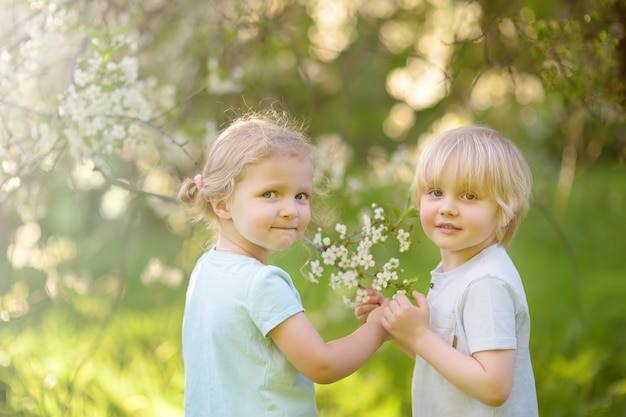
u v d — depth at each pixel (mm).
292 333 1891
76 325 4922
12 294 3811
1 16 3352
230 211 2037
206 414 1979
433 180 2061
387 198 3719
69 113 2840
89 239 5215
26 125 3166
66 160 3807
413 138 6387
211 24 4227
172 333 4730
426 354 1971
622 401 3604
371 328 2059
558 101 4359
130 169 4062
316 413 2000
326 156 3865
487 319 1938
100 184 4172
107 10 3211
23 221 3568
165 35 4289
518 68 3703
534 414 2049
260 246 2033
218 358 1959
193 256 4527
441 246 2061
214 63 3609
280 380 1923
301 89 5668
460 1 4922
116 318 5074
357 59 5820
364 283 2381
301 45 5000
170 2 4062
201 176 2109
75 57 2959
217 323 1960
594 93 3045
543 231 8414
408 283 2207
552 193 8320
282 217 1974
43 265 3584
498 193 2025
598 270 7090
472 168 2006
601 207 9141
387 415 3389
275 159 1979
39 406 3105
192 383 2039
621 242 8188
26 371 3307
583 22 3324
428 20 5594
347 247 2389
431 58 5492
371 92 6605
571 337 4629
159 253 5379
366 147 6469
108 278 5648
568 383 3803
